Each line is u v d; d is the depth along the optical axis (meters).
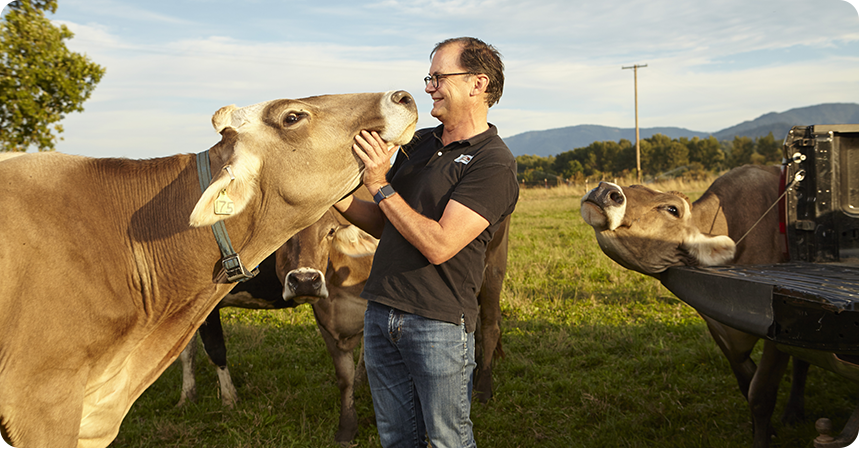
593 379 4.17
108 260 1.88
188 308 2.11
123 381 2.06
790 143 3.33
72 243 1.80
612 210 3.04
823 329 2.08
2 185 1.77
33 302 1.71
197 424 3.70
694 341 4.81
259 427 3.64
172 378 4.54
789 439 3.30
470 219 1.87
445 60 2.06
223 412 3.88
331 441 3.52
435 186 1.98
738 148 64.62
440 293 1.93
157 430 3.58
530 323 5.56
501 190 1.94
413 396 2.06
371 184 1.90
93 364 1.89
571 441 3.36
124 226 1.94
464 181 1.94
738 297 2.49
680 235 3.16
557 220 14.34
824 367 2.38
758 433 3.21
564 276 7.59
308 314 6.18
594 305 6.05
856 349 1.99
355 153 1.94
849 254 3.37
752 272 2.81
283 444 3.45
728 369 4.27
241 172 1.85
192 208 1.99
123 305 1.91
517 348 4.93
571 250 9.24
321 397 4.08
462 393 1.98
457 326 1.95
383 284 1.99
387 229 2.08
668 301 6.14
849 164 3.39
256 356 4.86
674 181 24.95
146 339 2.10
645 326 5.26
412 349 1.93
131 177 1.99
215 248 2.00
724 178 3.62
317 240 3.37
